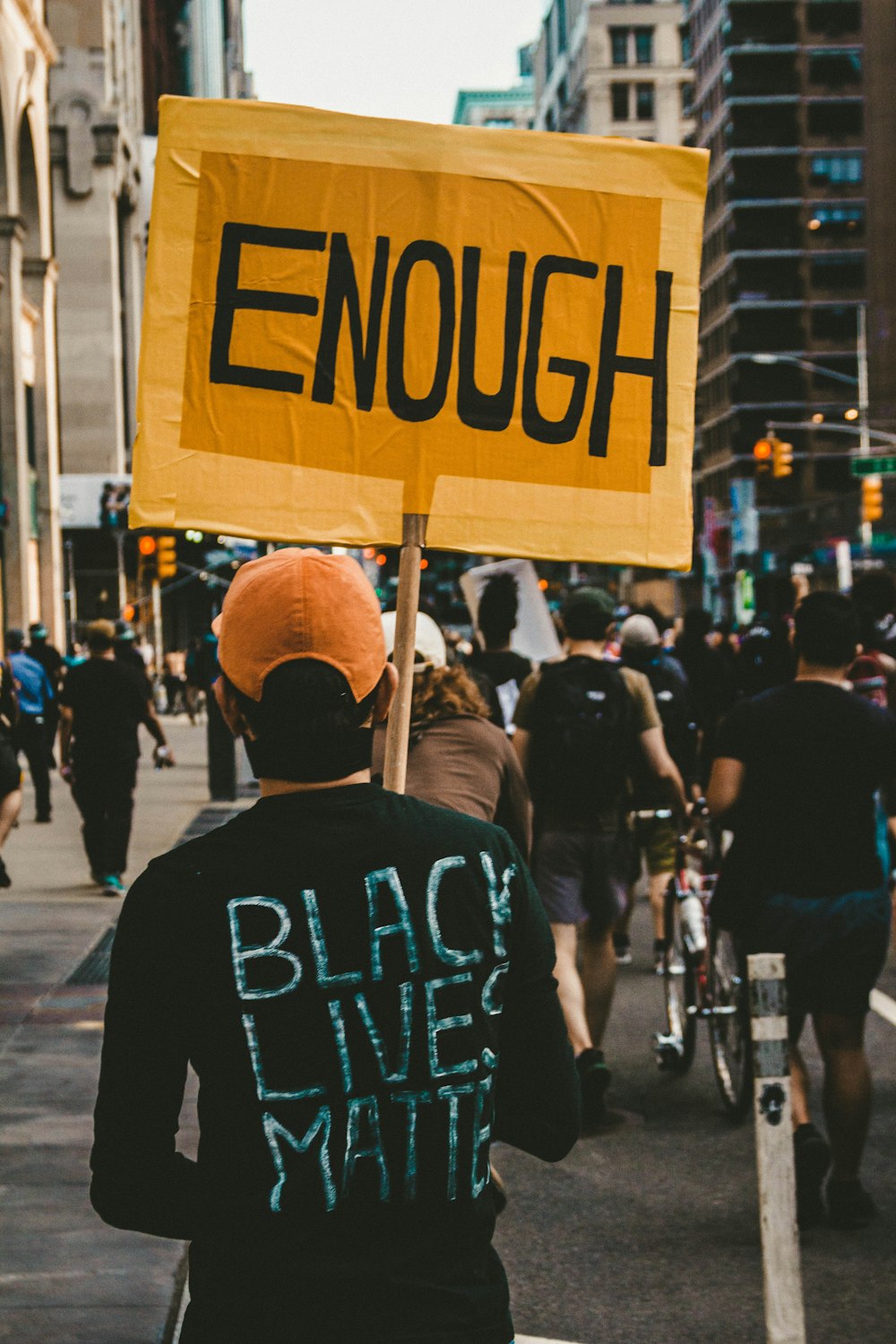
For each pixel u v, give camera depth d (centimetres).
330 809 203
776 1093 352
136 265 5819
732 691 1143
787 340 9362
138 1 6397
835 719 495
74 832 1591
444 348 325
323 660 204
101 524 4553
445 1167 198
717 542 8825
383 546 323
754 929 503
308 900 198
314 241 320
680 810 671
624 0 12631
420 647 460
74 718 1167
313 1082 195
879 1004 804
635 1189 546
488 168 327
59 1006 788
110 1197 196
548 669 627
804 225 9338
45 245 3731
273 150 318
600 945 637
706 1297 448
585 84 12700
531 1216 521
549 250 330
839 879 496
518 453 329
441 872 203
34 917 1062
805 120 9312
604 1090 609
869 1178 546
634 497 333
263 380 318
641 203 333
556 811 619
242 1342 190
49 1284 440
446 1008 200
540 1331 425
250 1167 193
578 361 331
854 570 4647
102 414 5297
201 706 3838
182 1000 196
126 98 5878
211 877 198
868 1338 414
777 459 3975
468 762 446
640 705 636
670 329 335
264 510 318
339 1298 190
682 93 12681
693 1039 698
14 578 3381
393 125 323
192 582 5575
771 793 499
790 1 9281
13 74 3375
